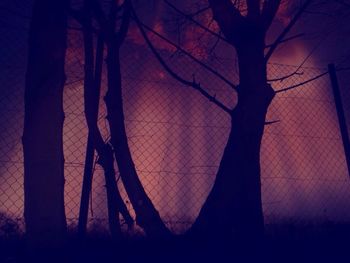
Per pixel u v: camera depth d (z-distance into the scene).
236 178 2.61
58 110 2.19
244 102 2.71
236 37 2.86
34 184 2.08
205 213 2.65
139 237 2.96
